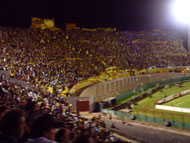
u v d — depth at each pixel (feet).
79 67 171.12
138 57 226.79
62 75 143.23
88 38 226.58
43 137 9.14
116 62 204.44
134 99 146.51
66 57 178.50
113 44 234.79
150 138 74.74
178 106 127.34
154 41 263.29
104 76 171.94
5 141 8.57
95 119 62.18
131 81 182.60
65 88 125.90
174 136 77.61
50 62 156.97
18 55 139.23
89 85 155.12
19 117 9.12
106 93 157.79
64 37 208.54
